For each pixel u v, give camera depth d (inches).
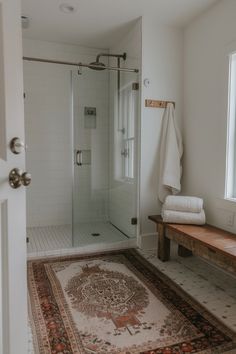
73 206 128.4
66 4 93.5
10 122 37.0
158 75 107.4
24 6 94.6
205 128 99.4
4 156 36.2
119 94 124.2
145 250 107.8
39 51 130.6
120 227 126.0
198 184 104.1
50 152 137.8
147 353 51.9
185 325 60.6
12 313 38.2
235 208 85.9
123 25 110.1
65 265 92.4
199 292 75.4
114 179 130.0
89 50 137.8
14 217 38.4
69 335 56.9
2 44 35.4
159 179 110.3
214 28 93.3
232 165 90.6
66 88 137.2
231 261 67.7
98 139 132.2
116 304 68.8
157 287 77.9
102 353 51.7
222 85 90.2
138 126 109.5
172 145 108.0
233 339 56.1
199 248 79.0
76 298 71.3
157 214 111.8
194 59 104.1
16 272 39.1
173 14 99.7
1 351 36.4
